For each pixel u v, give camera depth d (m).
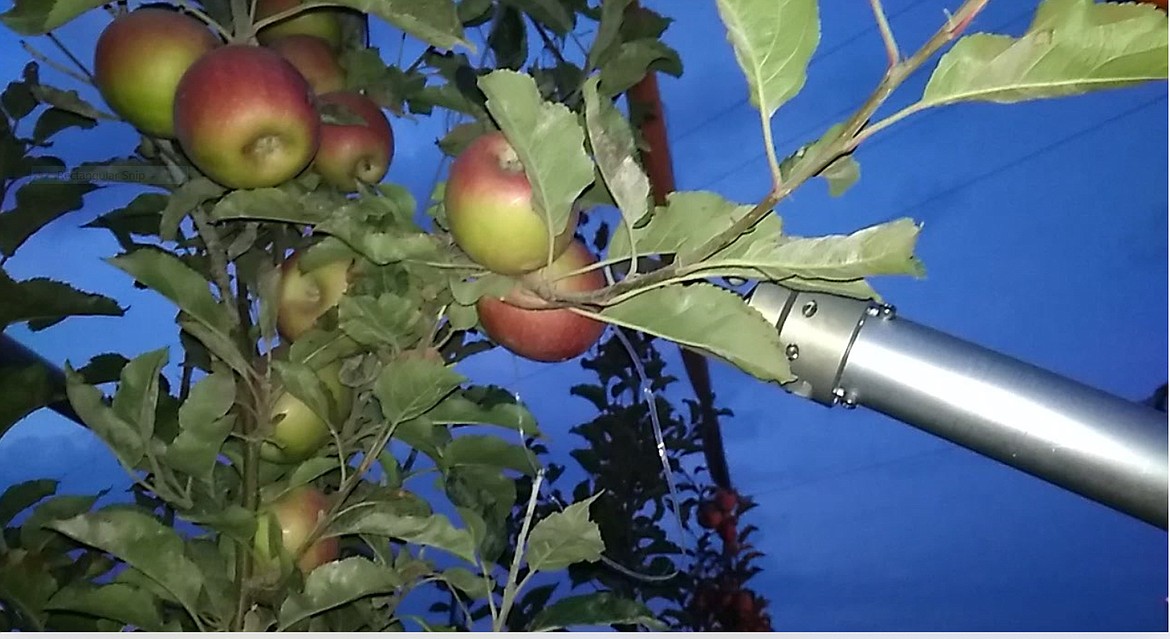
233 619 0.46
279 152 0.46
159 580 0.45
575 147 0.36
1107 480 0.44
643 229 0.38
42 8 0.46
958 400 0.46
